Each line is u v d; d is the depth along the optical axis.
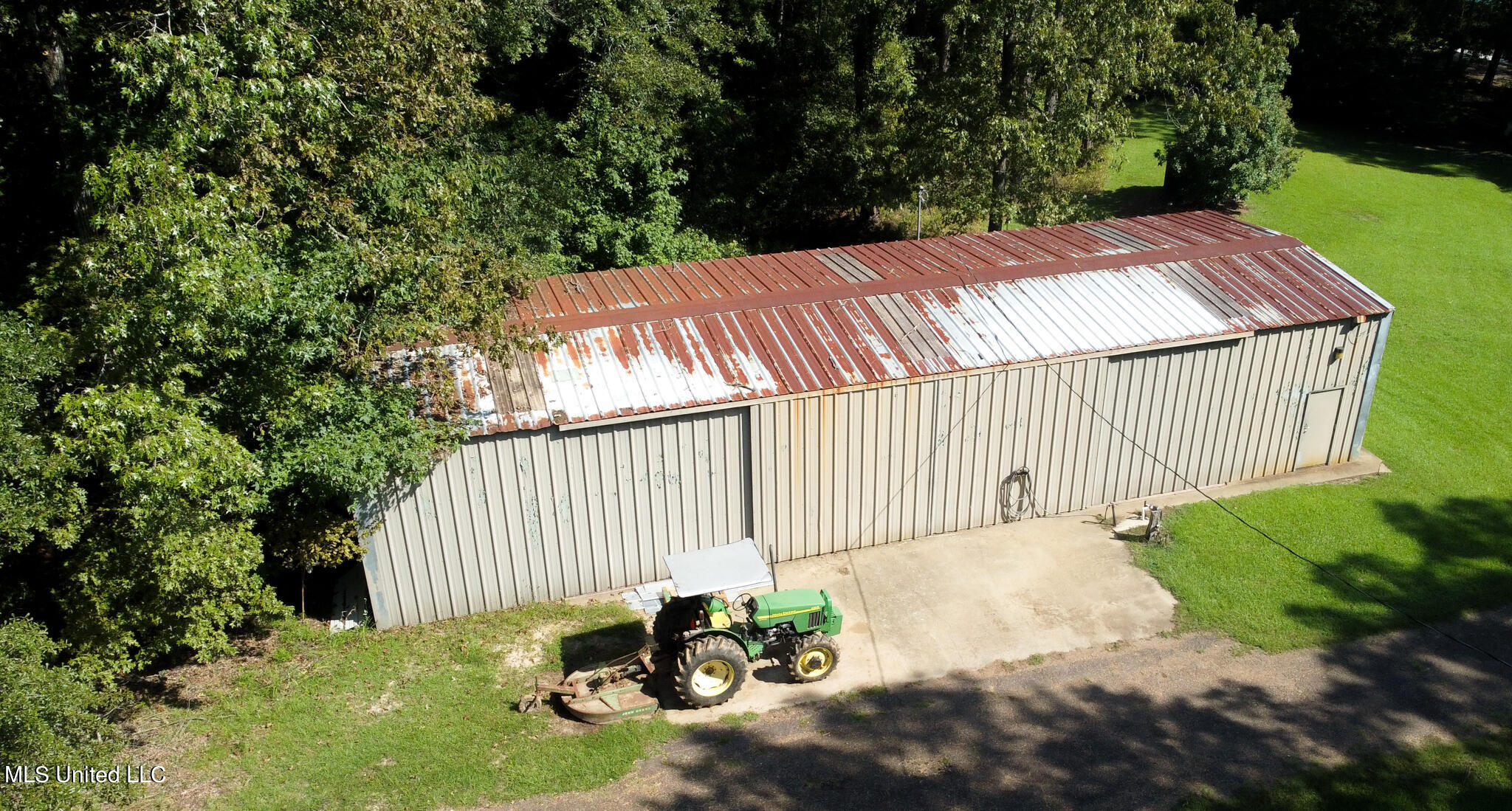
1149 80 25.64
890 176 29.39
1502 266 28.75
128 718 12.86
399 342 15.42
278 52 13.13
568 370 15.56
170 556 10.91
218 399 12.51
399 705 13.32
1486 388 22.09
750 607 13.48
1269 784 11.78
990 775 11.98
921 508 17.16
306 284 12.86
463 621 15.23
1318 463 19.39
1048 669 13.95
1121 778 11.91
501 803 11.66
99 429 10.26
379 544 14.55
